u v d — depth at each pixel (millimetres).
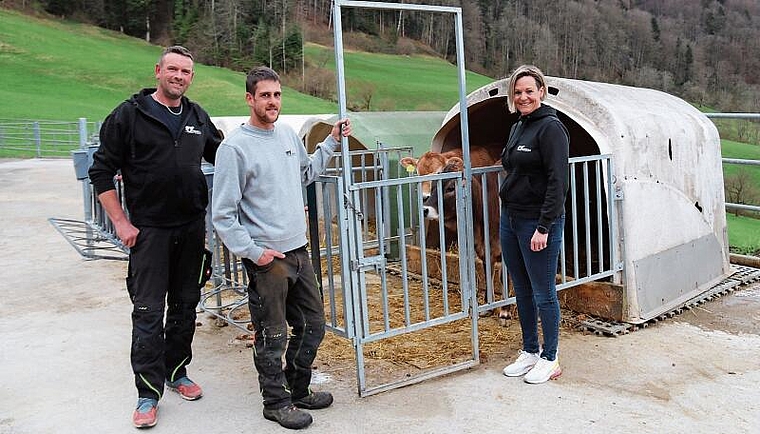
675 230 5492
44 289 6418
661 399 3693
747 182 22531
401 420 3492
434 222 6512
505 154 3979
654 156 5301
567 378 4008
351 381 4047
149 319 3541
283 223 3385
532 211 3848
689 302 5484
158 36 79312
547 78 5527
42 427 3523
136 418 3469
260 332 3418
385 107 34188
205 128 3773
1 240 8867
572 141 6539
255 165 3299
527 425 3404
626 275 4961
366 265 3701
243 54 68062
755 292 5902
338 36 3551
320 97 56781
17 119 32562
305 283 3537
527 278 4059
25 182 15516
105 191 3484
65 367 4371
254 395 3883
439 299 5828
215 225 3275
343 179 3576
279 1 70125
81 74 51500
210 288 6277
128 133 3471
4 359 4531
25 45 56500
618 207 4977
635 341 4660
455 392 3836
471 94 6008
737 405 3605
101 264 7488
